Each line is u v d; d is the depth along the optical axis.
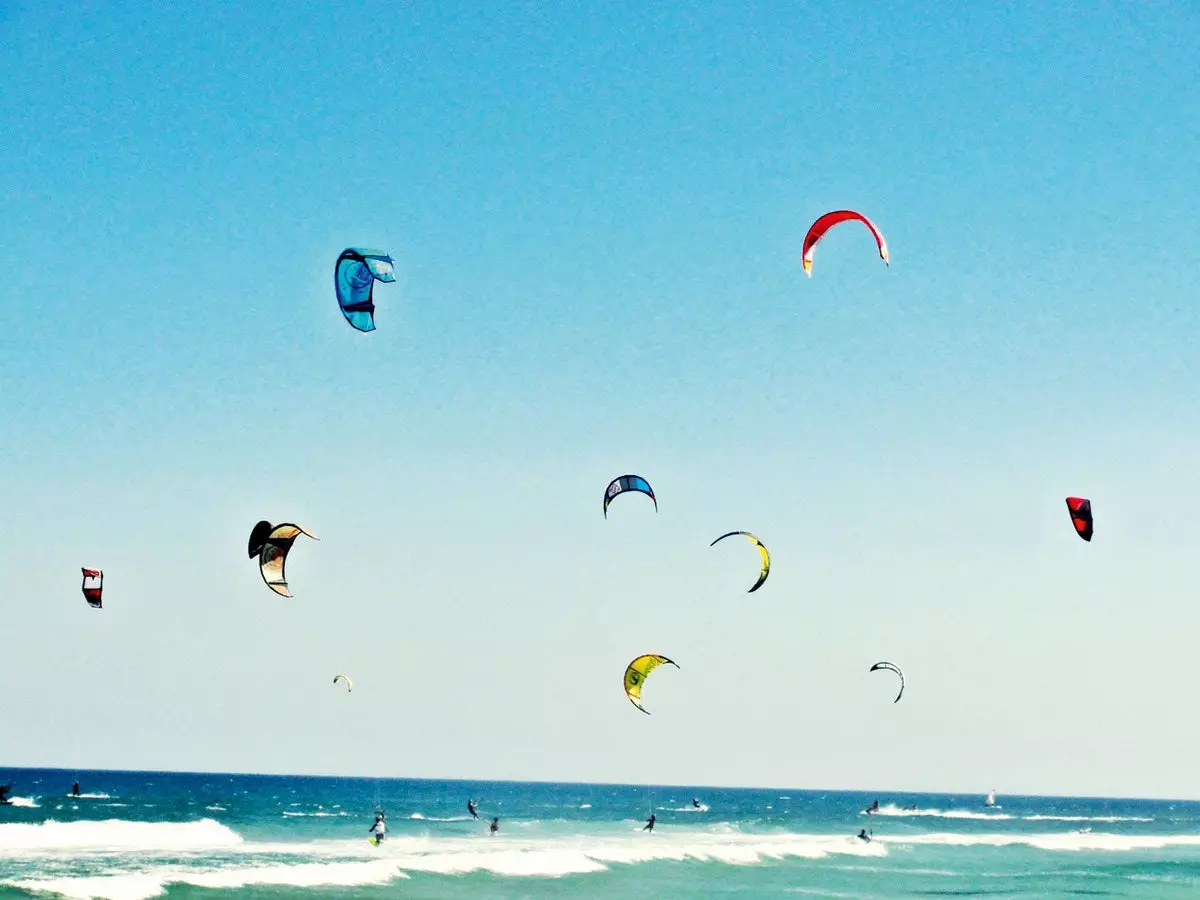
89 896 27.31
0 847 38.31
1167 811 150.75
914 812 110.19
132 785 135.75
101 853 36.75
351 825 57.09
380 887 31.08
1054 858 48.56
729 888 34.28
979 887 36.22
